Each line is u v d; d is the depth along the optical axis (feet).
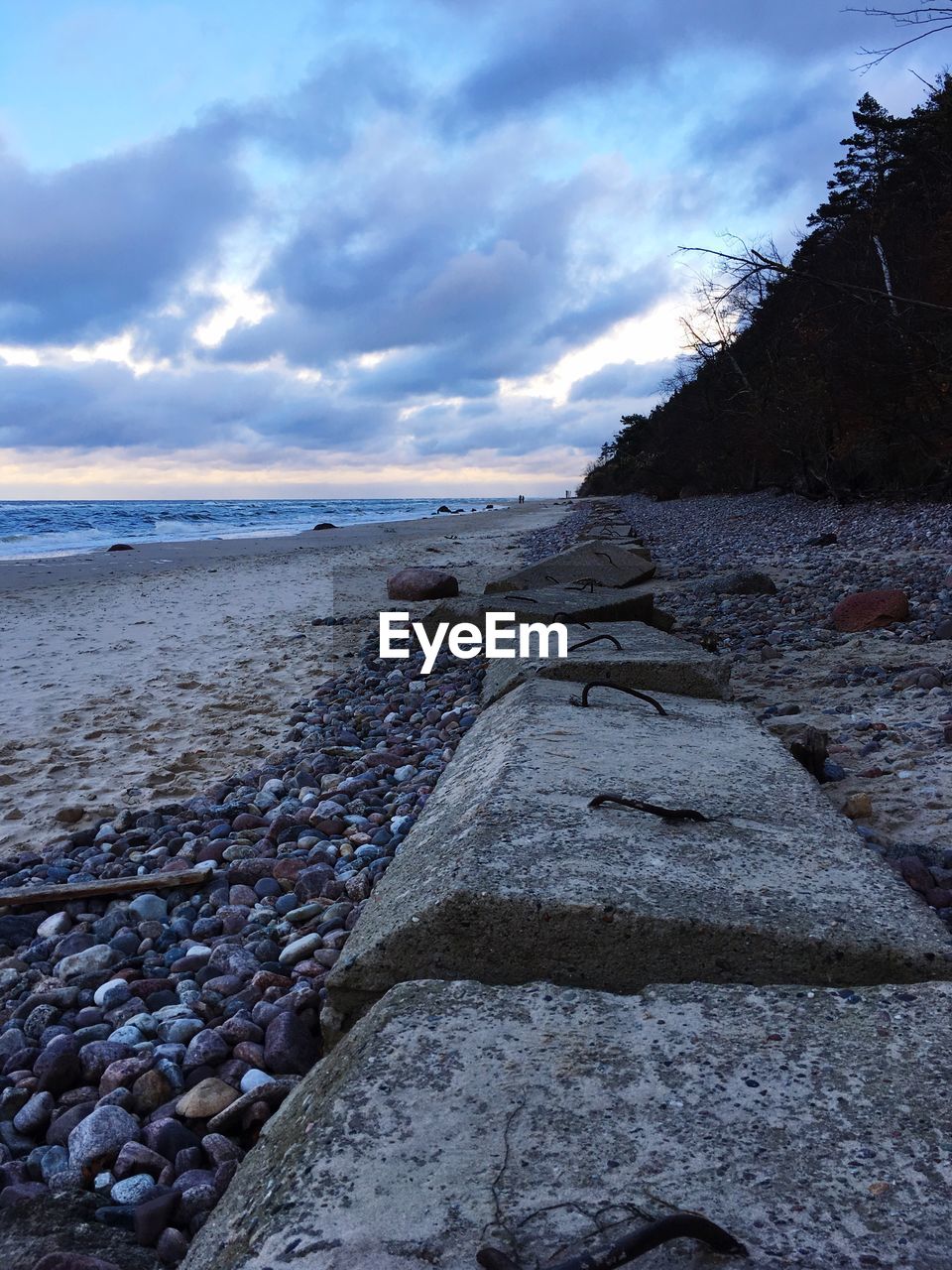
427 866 8.22
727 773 10.25
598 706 13.19
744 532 63.57
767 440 84.53
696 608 30.71
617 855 7.79
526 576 34.53
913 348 53.57
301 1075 7.48
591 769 10.19
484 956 6.95
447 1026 5.94
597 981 6.81
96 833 14.24
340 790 15.34
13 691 24.75
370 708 21.20
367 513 227.61
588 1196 4.41
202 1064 7.65
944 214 53.67
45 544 97.86
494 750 11.59
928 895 9.41
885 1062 5.35
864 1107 4.96
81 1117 7.09
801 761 13.08
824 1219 4.19
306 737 19.20
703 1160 4.61
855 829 8.82
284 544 89.45
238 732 19.92
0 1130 7.07
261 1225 4.48
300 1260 4.19
